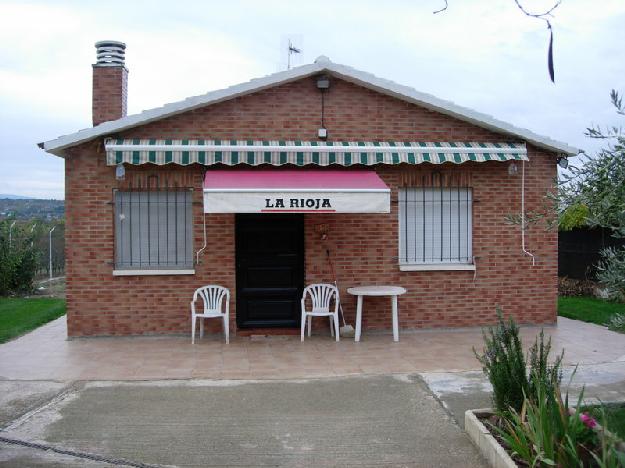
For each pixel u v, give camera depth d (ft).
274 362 38.81
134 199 46.32
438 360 39.22
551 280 49.49
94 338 45.44
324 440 26.03
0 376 35.40
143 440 25.89
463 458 24.27
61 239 92.68
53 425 27.48
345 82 47.21
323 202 41.19
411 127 47.75
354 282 47.60
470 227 48.98
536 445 21.35
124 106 50.62
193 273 45.98
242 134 46.32
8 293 78.02
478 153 45.83
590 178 21.40
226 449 25.08
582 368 36.99
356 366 37.78
